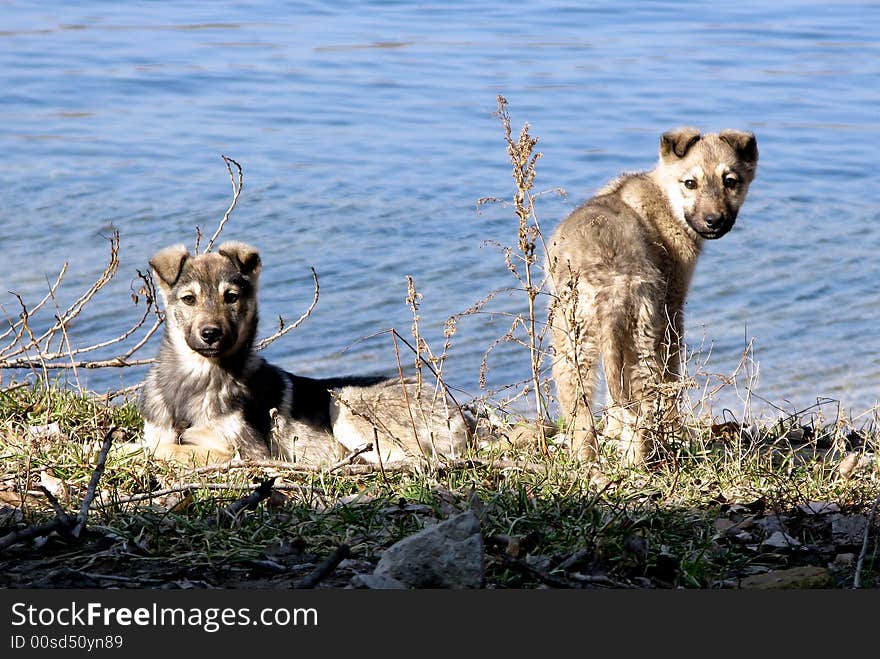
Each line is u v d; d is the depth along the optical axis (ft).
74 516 33.01
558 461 40.04
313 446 44.75
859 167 109.19
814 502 37.76
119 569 30.40
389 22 168.35
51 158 101.76
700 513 35.65
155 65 137.80
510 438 44.91
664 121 120.57
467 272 79.77
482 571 29.09
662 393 43.34
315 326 70.69
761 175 107.04
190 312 42.80
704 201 50.78
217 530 32.24
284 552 31.37
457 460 39.17
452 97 128.16
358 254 82.94
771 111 126.93
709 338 71.67
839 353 68.59
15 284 74.38
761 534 34.45
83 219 86.94
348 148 108.78
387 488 36.37
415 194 95.76
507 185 98.43
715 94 132.77
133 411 47.37
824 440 48.96
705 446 44.52
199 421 42.93
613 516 33.27
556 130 115.96
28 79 128.98
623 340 44.91
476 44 155.02
